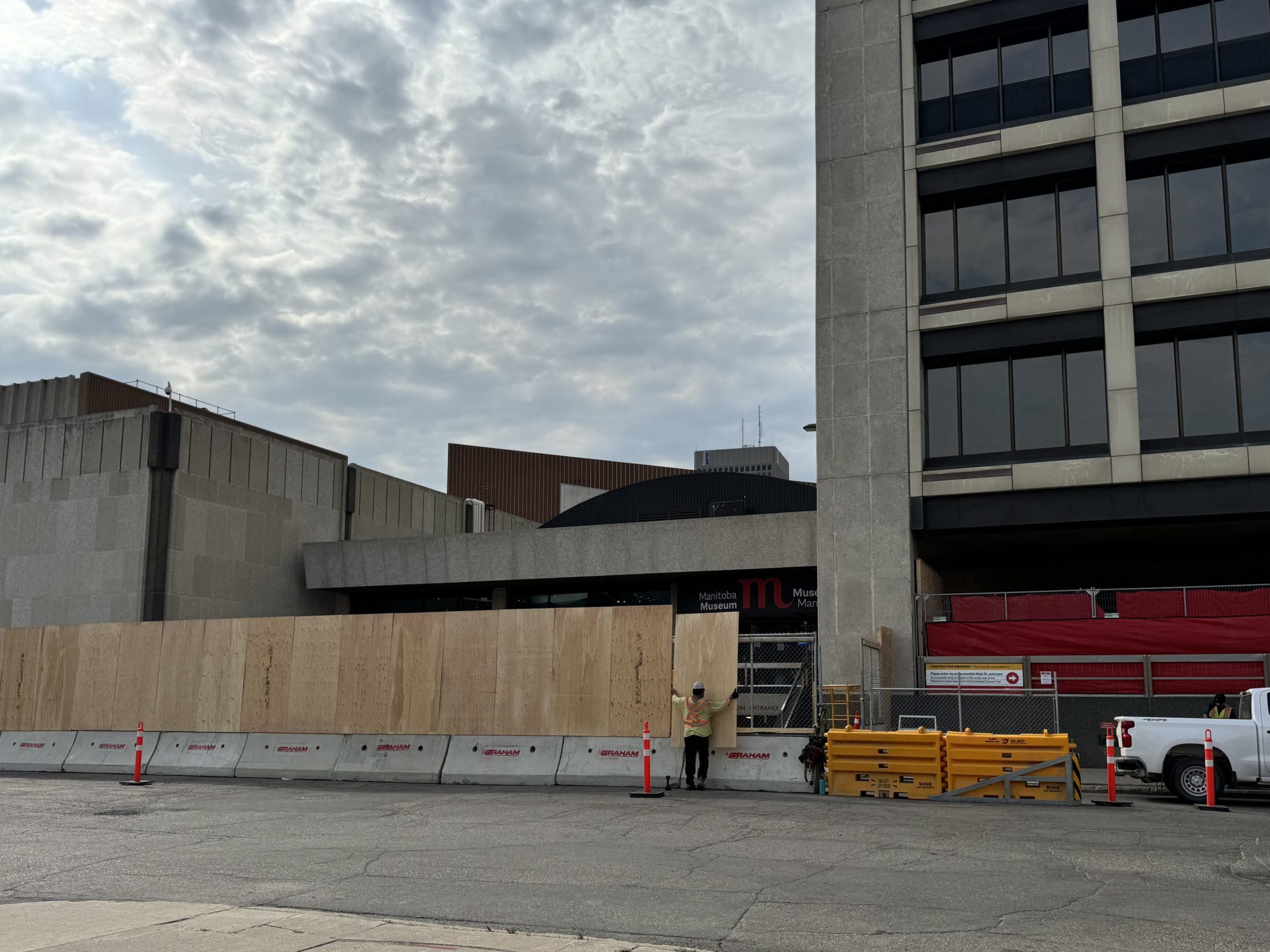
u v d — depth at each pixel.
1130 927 8.49
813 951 7.77
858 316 28.19
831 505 27.61
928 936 8.20
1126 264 25.91
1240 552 30.52
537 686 21.50
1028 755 17.73
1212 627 23.58
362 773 22.25
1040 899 9.53
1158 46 26.75
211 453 36.12
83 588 35.12
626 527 34.00
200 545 35.44
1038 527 26.33
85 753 25.34
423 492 47.31
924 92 29.17
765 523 32.34
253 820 15.37
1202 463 24.67
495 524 54.00
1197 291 25.25
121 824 15.08
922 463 27.09
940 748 18.16
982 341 27.11
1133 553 30.81
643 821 14.77
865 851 12.20
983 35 28.56
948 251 28.25
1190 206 26.00
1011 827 14.23
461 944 7.79
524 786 20.73
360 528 42.66
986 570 34.59
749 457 143.75
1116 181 26.30
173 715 24.77
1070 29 27.78
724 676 19.84
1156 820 15.05
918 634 26.56
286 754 23.23
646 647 20.77
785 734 19.59
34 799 18.59
